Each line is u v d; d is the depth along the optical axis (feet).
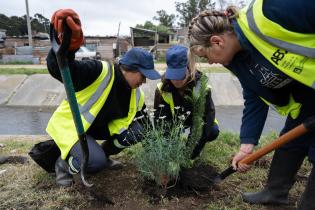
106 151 11.10
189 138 10.09
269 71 7.05
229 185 10.37
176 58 9.45
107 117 10.18
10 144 14.16
